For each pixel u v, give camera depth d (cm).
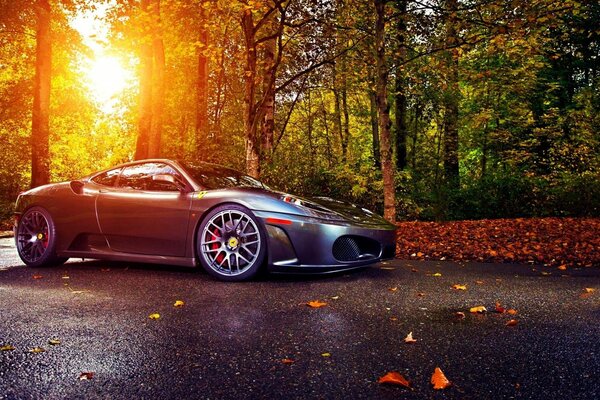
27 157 1742
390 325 271
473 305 320
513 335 250
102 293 357
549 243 692
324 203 455
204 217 425
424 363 209
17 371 200
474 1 788
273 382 188
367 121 1784
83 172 2911
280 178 1133
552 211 1119
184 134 1648
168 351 225
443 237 792
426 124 1429
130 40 1381
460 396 174
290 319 283
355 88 1375
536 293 359
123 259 459
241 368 203
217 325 270
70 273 451
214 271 411
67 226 482
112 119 1862
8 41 1825
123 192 467
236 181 483
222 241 410
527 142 1477
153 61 1415
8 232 1070
